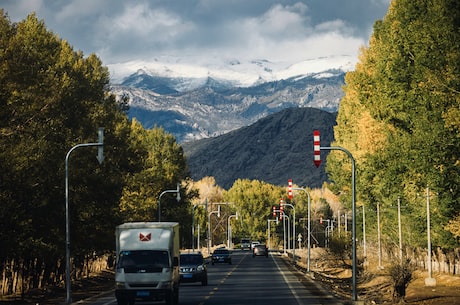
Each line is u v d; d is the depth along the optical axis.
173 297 42.53
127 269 41.44
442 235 70.62
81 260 68.94
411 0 65.88
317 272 98.50
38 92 51.41
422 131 58.38
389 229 91.62
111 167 69.50
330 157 121.25
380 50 74.44
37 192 51.09
